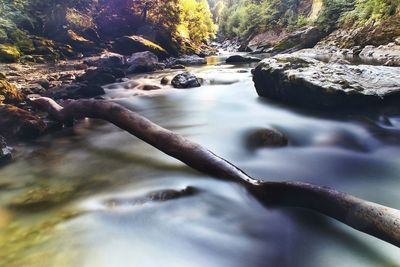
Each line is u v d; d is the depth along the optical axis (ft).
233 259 8.07
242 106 24.84
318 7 95.86
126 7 85.20
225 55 95.55
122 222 9.57
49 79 37.86
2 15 60.75
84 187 12.07
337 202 8.30
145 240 8.73
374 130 17.85
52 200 11.14
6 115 18.07
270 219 9.63
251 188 10.55
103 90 31.60
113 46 73.82
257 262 7.97
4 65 46.83
